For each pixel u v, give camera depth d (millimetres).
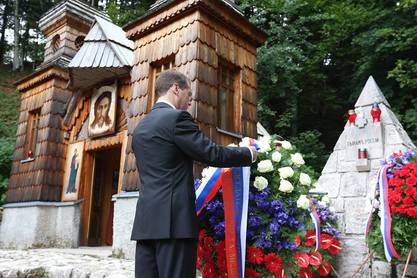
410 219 3102
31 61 35812
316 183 3572
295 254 3107
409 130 10820
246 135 7137
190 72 6273
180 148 2270
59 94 9953
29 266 5035
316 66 13781
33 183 9469
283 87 12875
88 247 8766
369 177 3975
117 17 20000
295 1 13133
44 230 9031
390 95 11703
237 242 2859
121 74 8484
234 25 7133
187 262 2152
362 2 13180
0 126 17297
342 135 4312
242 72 7363
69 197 9148
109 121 8531
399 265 3641
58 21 10688
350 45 14141
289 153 3432
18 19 33156
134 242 6344
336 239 3688
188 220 2180
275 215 3090
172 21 6871
